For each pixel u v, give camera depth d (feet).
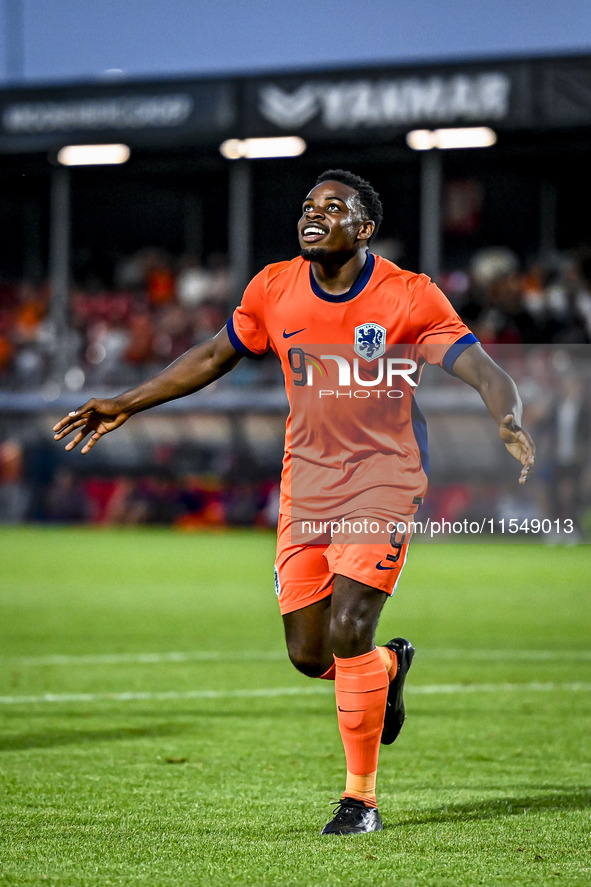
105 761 55.21
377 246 282.36
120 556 179.93
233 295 252.21
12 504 241.96
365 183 43.96
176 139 229.66
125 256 307.58
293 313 44.37
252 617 116.98
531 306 236.02
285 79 222.69
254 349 46.34
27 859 38.19
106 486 238.27
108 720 66.18
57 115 235.61
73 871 36.73
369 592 42.34
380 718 42.63
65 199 255.91
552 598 135.03
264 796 48.21
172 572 158.92
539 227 275.80
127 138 231.91
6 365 258.57
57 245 255.09
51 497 241.14
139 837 41.24
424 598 134.41
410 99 215.10
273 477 227.81
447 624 112.68
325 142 229.25
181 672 84.28
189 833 41.88
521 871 36.86
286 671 85.15
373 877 36.14
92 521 238.48
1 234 311.68
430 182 235.20
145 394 46.42
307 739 61.16
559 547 209.26
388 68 216.33
